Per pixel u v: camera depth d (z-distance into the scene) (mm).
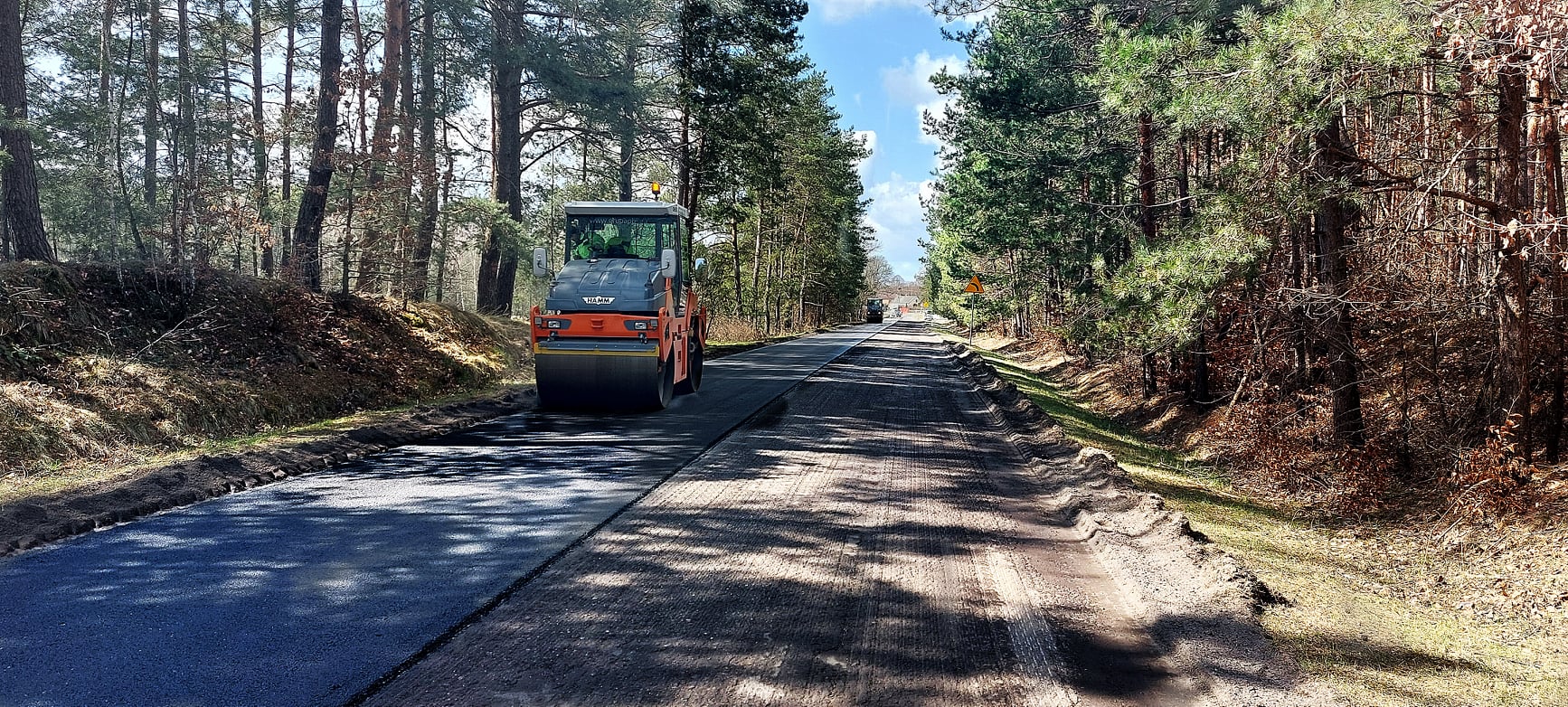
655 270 14336
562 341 13578
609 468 9125
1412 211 10625
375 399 14516
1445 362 11133
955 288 48406
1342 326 10602
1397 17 7887
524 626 4621
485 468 8969
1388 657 4699
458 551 5988
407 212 18875
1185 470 12047
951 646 4531
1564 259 8367
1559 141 9242
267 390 12641
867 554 6234
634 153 32719
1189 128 10383
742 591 5289
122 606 4785
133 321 12570
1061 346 31547
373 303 18031
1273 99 8547
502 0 28078
